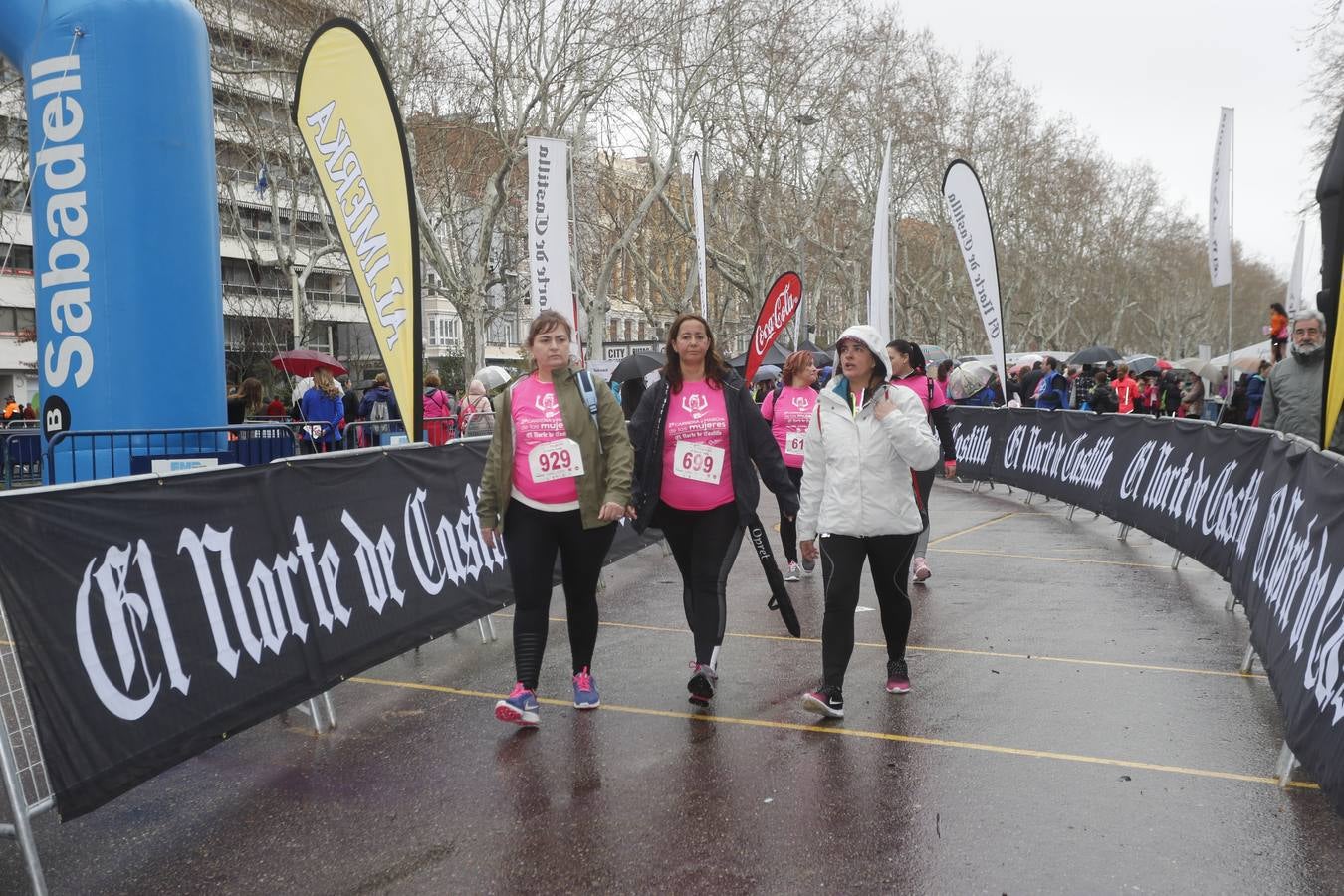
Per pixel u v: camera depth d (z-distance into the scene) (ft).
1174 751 14.94
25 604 11.16
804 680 18.72
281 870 11.77
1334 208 18.38
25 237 131.95
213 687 13.87
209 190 31.19
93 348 29.27
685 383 17.47
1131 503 34.14
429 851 12.12
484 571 22.29
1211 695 17.63
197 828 12.95
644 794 13.56
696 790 13.65
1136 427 35.27
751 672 19.33
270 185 95.35
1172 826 12.40
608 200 113.19
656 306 129.08
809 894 10.90
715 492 17.25
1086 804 13.06
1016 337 230.48
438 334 192.13
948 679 18.67
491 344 197.36
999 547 34.81
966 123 162.40
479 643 22.09
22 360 135.23
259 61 84.99
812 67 113.80
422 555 19.97
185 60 30.32
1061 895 10.80
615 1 80.84
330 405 48.08
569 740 15.75
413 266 25.68
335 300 155.02
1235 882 11.03
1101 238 224.74
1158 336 281.74
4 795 13.80
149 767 12.50
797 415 28.27
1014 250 188.14
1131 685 18.21
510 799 13.53
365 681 19.30
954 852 11.76
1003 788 13.58
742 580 29.07
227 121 92.73
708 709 17.12
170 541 13.51
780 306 46.29
